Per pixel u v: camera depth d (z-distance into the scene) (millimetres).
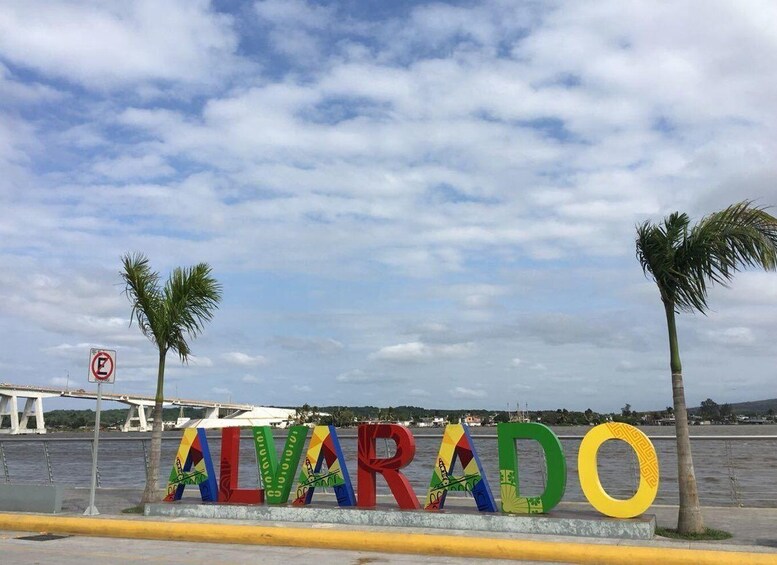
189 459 14375
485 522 11328
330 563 9938
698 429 75312
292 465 13328
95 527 12930
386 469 12438
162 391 15086
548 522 10930
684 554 9188
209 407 90188
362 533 11109
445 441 12148
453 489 11992
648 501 10531
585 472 11016
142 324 15234
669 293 11148
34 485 15055
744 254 10711
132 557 10578
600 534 10641
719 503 14484
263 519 12930
